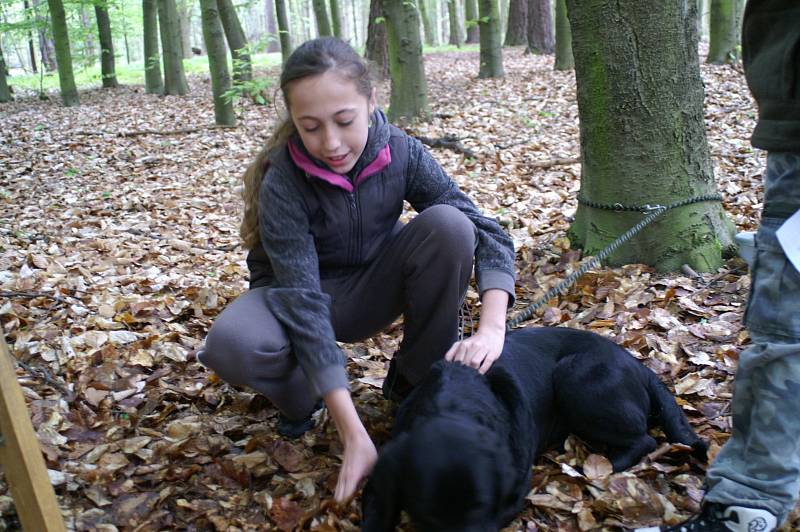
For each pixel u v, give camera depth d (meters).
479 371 2.31
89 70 27.00
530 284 4.34
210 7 11.34
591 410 2.57
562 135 9.09
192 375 3.50
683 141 4.27
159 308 4.25
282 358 2.51
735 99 9.88
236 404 3.21
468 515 1.80
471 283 4.43
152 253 5.44
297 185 2.47
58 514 1.86
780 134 1.92
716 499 2.08
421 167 2.68
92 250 5.54
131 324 4.07
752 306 2.02
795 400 1.96
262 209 2.49
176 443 2.88
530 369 2.58
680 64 4.21
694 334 3.55
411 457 1.87
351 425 2.22
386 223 2.69
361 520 2.35
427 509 1.80
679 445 2.61
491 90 13.71
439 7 47.72
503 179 7.05
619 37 4.20
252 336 2.45
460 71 18.14
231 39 13.46
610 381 2.58
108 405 3.23
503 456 1.91
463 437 1.89
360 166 2.49
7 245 5.64
